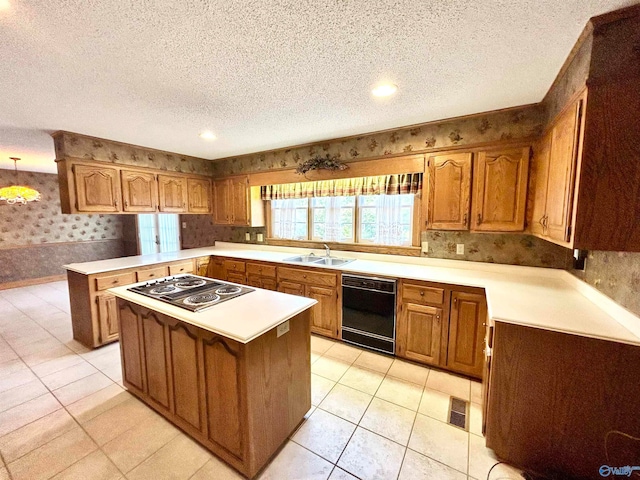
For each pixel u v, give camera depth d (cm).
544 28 131
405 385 231
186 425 179
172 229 571
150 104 221
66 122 261
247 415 146
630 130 123
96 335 291
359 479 151
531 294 197
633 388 135
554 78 180
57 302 443
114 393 222
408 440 177
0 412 201
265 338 154
